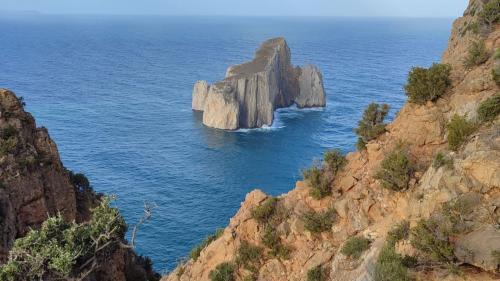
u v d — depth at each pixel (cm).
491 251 1215
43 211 3428
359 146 2286
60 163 3884
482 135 1570
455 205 1382
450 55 2572
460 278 1250
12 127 3506
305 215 2119
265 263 2105
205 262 2305
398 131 2109
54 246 2698
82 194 4259
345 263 1780
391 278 1348
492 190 1384
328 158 2281
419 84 2047
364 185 2039
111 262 3525
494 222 1297
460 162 1517
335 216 2067
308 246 2047
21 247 2677
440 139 1923
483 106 1675
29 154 3509
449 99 2002
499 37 2083
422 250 1380
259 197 2372
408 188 1834
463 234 1327
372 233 1825
